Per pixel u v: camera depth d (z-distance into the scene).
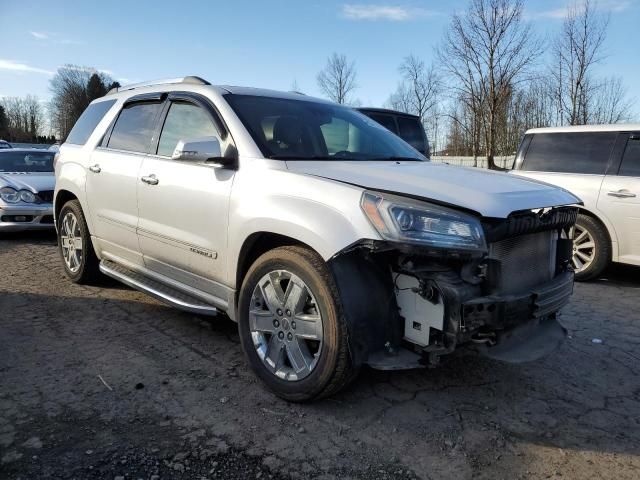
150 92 4.46
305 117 3.93
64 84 78.69
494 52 31.88
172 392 3.11
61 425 2.71
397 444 2.65
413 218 2.59
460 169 3.56
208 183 3.48
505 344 2.92
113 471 2.36
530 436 2.78
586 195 6.29
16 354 3.58
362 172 3.10
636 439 2.79
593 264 6.27
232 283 3.39
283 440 2.65
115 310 4.58
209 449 2.55
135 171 4.16
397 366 2.71
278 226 2.97
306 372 2.90
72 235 5.34
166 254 3.94
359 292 2.74
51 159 9.73
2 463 2.37
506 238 2.84
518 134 38.56
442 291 2.61
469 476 2.43
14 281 5.47
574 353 3.97
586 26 29.97
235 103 3.70
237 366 3.51
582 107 31.30
